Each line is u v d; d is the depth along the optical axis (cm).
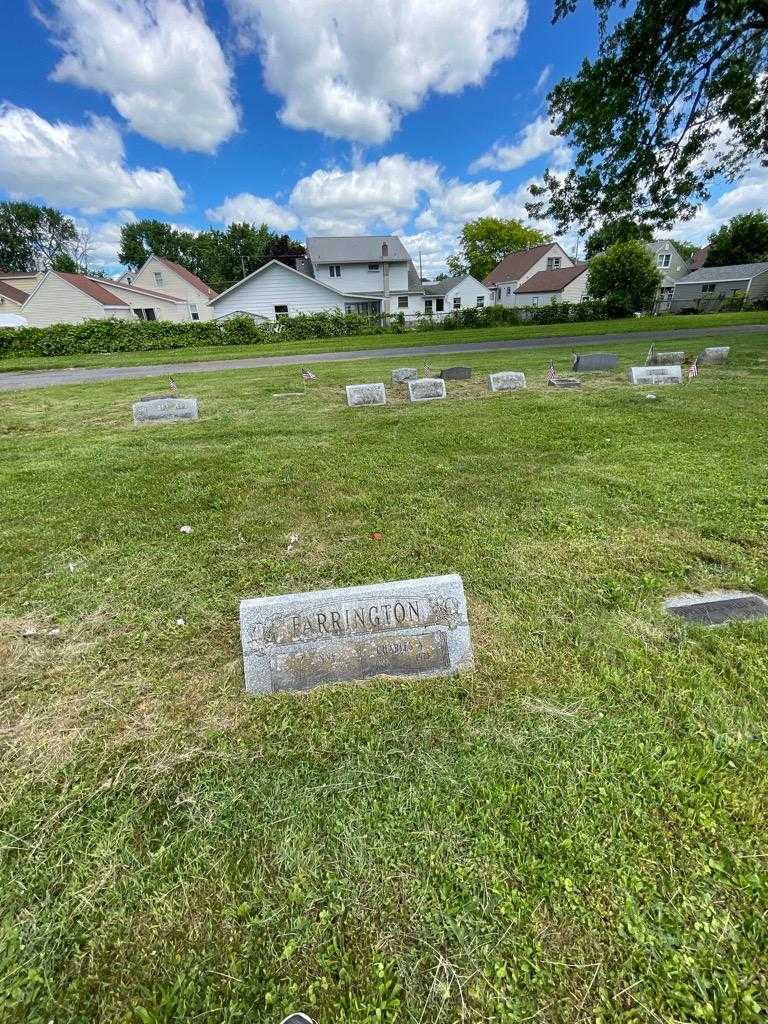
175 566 329
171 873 148
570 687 212
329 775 177
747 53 1135
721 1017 114
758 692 206
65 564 336
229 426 752
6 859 153
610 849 148
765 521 362
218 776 179
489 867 145
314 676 219
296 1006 119
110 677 229
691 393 830
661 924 130
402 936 131
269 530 382
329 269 3622
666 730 189
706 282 4459
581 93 1382
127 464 570
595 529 360
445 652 224
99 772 182
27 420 873
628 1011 115
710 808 159
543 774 173
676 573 300
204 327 2538
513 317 3088
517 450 562
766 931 128
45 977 126
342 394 1012
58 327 2358
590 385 961
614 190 1491
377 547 346
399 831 156
